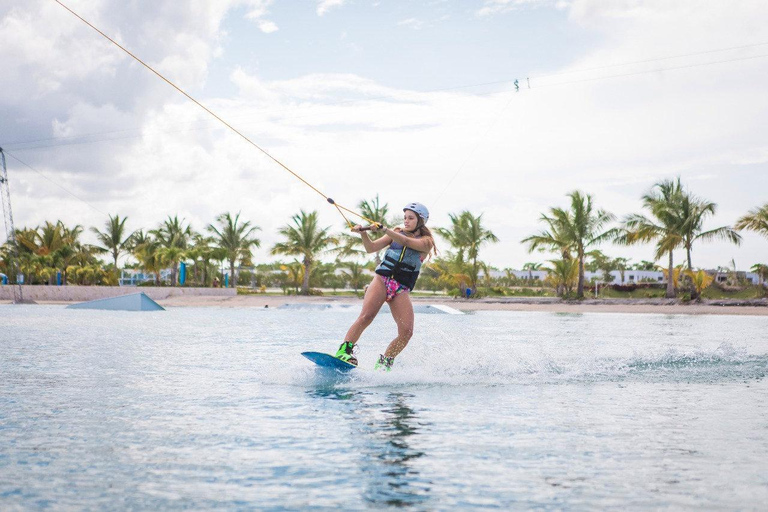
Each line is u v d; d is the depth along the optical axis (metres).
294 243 46.75
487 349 7.07
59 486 2.32
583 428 3.34
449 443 3.00
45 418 3.57
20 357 7.01
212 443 2.99
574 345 9.16
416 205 5.86
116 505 2.12
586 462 2.68
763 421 3.56
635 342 10.04
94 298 37.53
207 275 58.25
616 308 31.70
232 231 52.53
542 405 4.04
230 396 4.34
